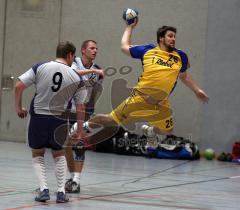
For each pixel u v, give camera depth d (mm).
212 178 14383
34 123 9008
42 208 8477
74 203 9133
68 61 9258
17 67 22688
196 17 21172
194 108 21141
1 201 9008
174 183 12844
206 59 21062
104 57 21969
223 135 20812
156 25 21469
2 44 22812
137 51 10227
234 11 20797
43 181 9211
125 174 14352
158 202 9711
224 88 20844
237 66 20734
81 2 22188
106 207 8859
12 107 22688
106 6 21969
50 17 22453
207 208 9297
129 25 10516
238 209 9352
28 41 22625
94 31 22078
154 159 19250
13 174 12961
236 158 19891
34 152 9297
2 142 22203
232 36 20812
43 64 9008
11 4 22703
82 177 13133
